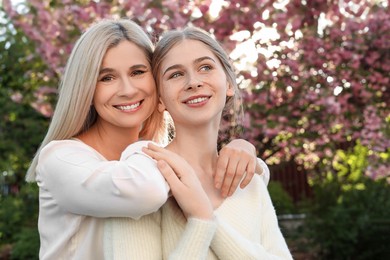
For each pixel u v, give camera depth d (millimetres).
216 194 2217
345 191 7938
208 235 1977
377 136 6652
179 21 6090
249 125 6402
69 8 6664
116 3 6465
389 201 7773
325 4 6164
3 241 8523
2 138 9984
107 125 2432
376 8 6316
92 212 2033
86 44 2283
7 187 10695
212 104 2150
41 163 2246
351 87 6559
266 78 6336
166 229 2080
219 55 2246
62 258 2240
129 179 1934
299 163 8609
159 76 2236
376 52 6340
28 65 9953
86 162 2123
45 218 2285
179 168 2016
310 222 7762
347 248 7582
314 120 6648
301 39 6285
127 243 1990
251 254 2041
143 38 2352
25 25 7047
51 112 7793
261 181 2369
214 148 2264
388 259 7496
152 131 2686
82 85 2285
